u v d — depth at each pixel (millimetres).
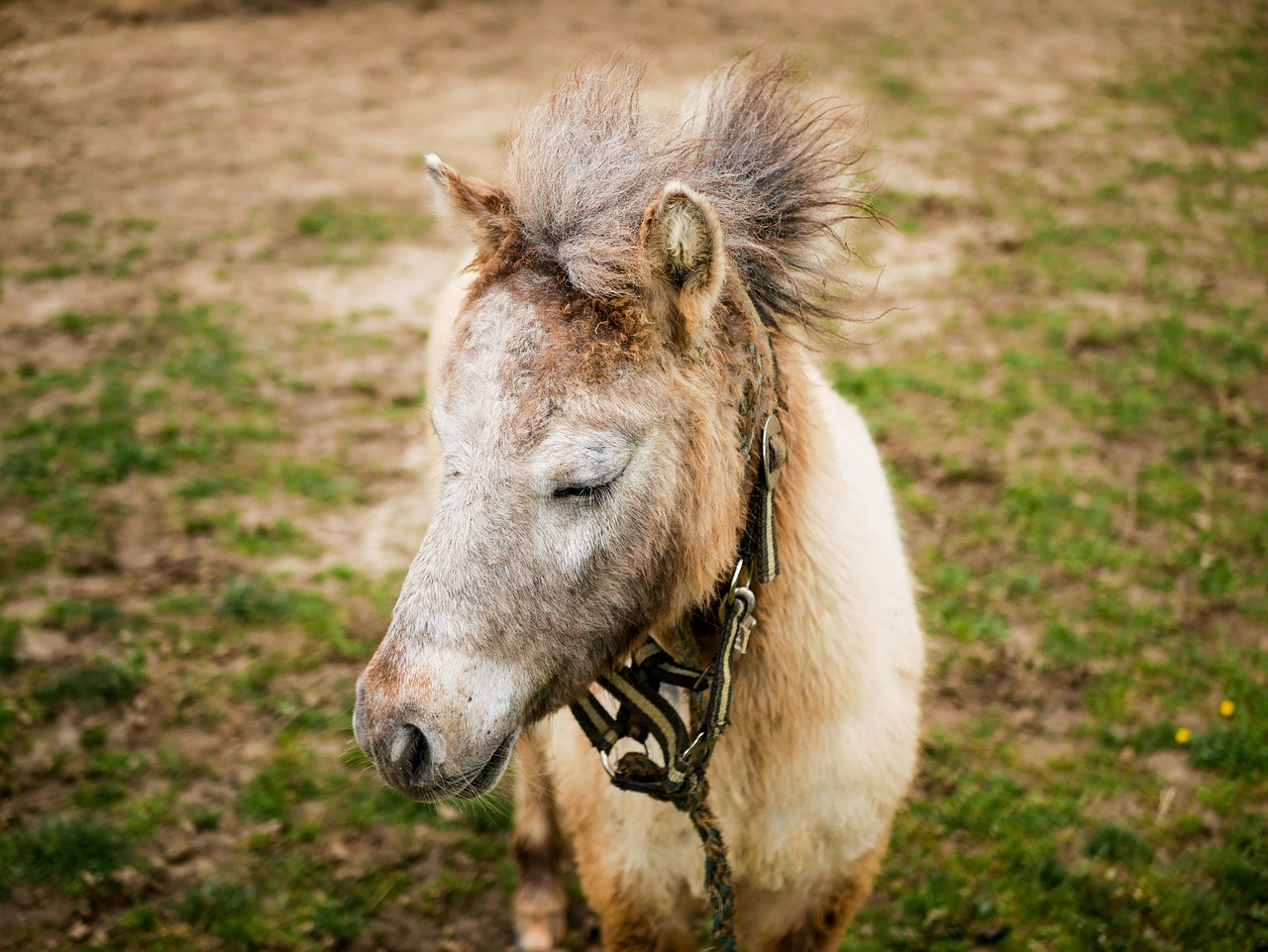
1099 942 3094
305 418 5812
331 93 11438
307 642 4316
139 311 6891
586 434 1731
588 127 1996
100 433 5547
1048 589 4492
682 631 2098
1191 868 3326
